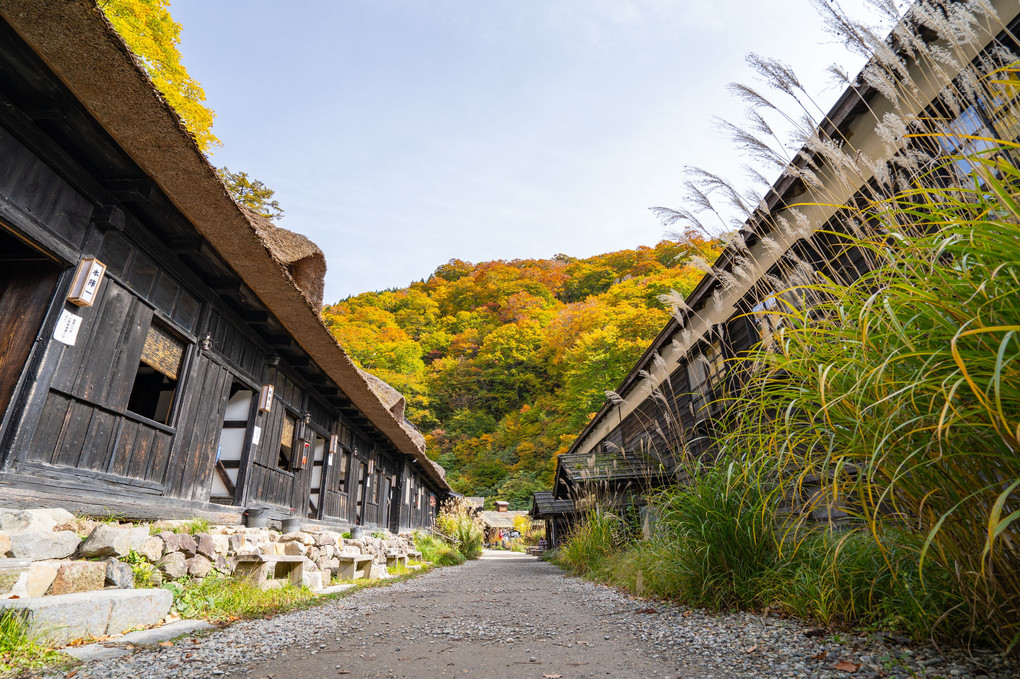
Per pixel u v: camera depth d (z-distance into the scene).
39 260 3.32
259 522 5.20
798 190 5.04
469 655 2.61
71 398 3.39
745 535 3.33
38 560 2.63
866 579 2.60
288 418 7.35
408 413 43.28
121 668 2.14
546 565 11.69
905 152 2.55
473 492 37.69
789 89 2.59
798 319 2.46
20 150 3.02
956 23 2.24
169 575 3.44
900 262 2.11
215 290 5.16
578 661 2.45
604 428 15.76
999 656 1.87
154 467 4.26
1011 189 1.79
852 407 2.08
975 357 1.61
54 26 2.57
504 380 48.88
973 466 1.86
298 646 2.77
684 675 2.12
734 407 3.22
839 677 1.89
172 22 10.23
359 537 7.30
